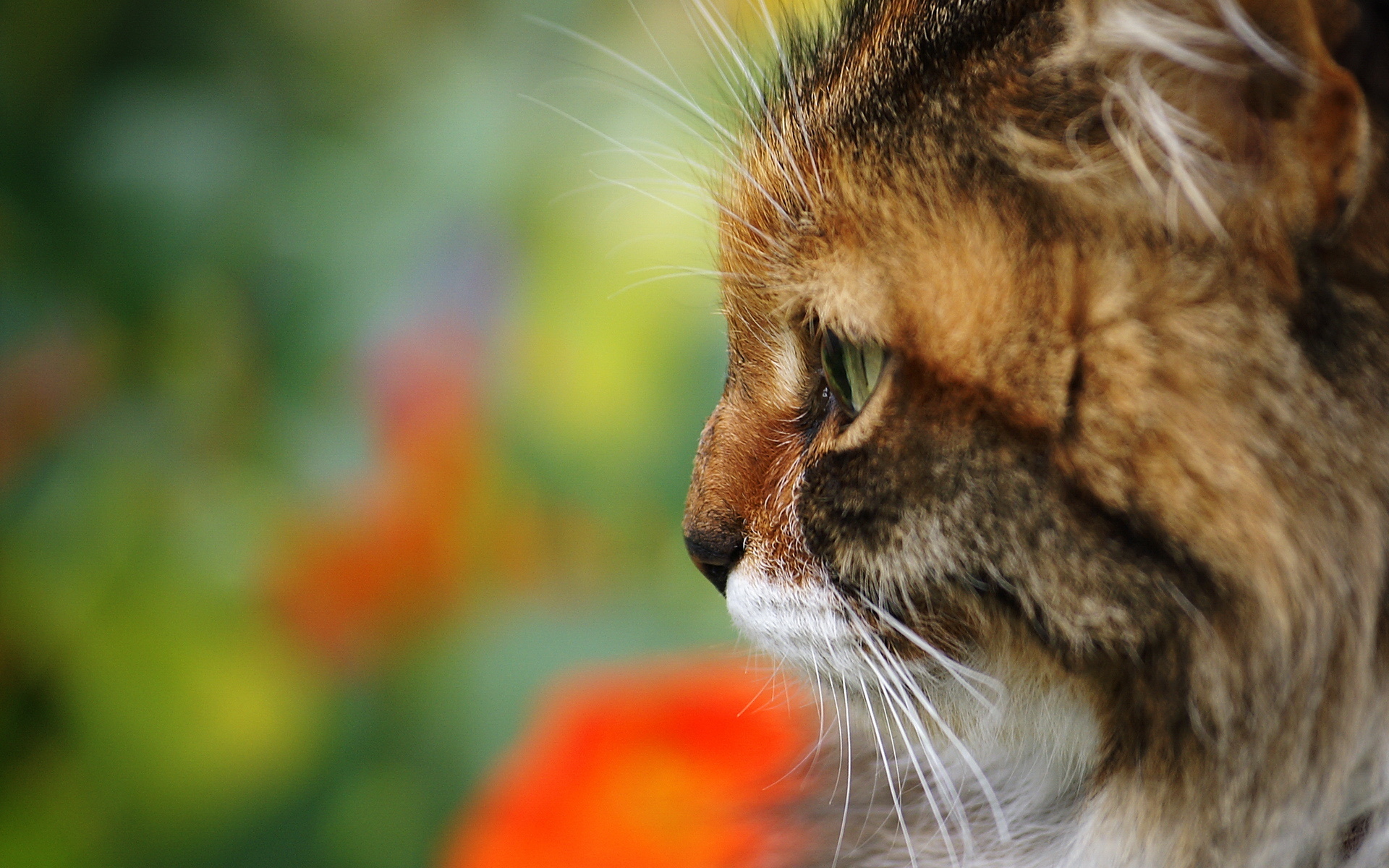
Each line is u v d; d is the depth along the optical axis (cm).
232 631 73
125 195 72
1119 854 68
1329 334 65
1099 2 65
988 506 66
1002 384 66
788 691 75
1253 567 65
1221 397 65
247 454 73
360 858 73
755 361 70
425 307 75
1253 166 65
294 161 73
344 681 74
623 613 75
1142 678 66
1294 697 66
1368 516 65
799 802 75
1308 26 63
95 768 73
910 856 72
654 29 76
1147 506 65
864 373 68
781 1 72
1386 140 65
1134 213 65
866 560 68
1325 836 67
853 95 68
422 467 75
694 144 75
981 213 66
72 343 73
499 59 75
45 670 73
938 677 69
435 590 75
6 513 72
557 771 73
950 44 67
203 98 73
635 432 75
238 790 73
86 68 73
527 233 75
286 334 73
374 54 75
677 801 73
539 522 76
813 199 68
